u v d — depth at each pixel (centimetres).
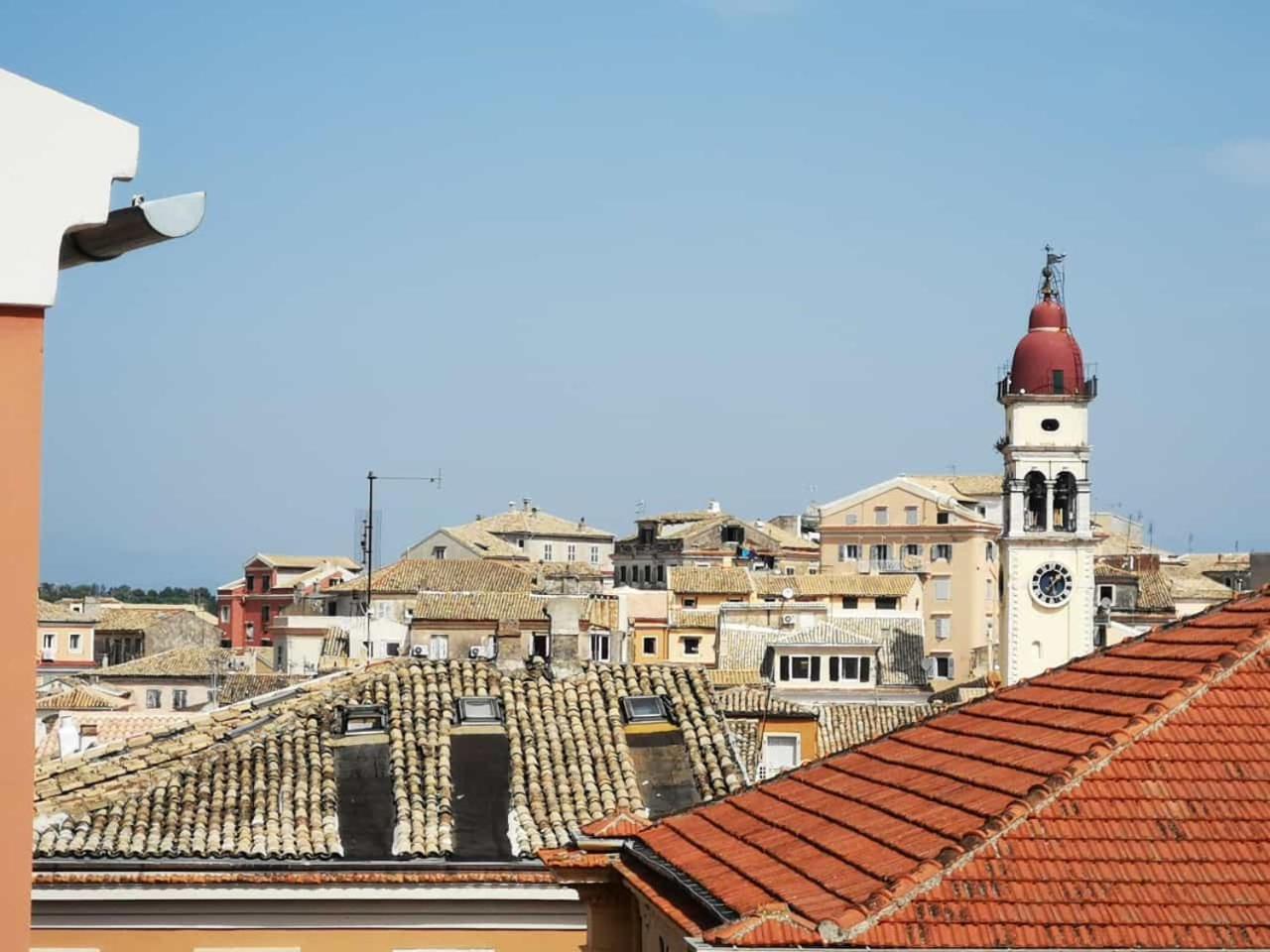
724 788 5053
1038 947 2112
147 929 4341
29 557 1292
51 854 4362
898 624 17775
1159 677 2627
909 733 3003
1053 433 17600
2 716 1283
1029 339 17775
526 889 4453
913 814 2500
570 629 5594
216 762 4822
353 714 5128
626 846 3297
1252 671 2495
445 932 4447
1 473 1292
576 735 5172
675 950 2766
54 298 1306
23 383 1300
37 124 1309
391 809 4741
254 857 4444
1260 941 2125
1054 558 17475
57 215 1309
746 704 8831
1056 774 2347
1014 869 2208
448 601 16625
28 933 1288
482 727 5153
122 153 1325
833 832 2614
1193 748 2375
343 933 4425
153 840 4462
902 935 2127
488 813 4772
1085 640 17438
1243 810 2288
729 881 2625
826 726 11625
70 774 4794
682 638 19562
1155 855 2230
